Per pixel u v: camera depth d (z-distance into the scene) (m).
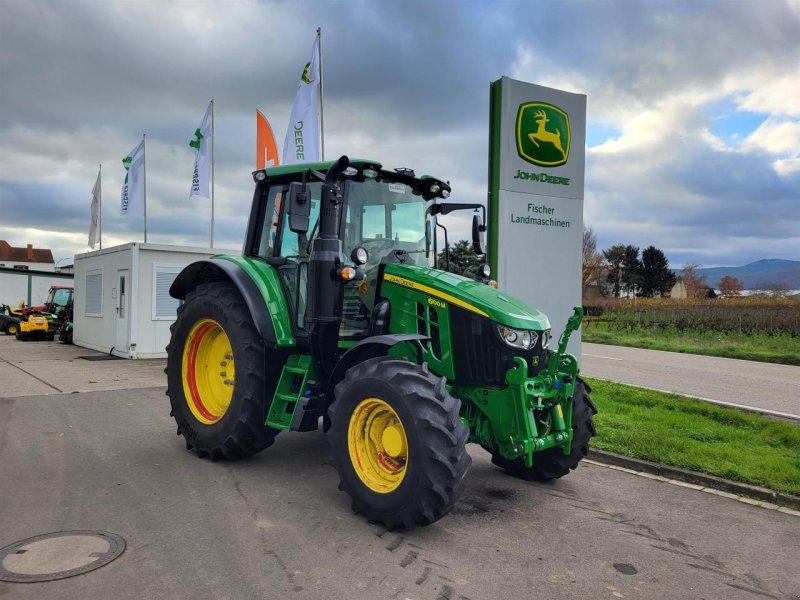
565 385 4.73
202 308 5.80
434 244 5.82
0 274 34.25
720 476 5.46
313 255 4.79
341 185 5.04
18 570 3.45
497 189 9.04
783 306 26.12
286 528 4.14
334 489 4.98
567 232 9.54
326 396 4.72
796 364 16.31
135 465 5.54
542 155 9.26
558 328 9.50
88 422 7.33
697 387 11.34
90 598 3.15
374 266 5.18
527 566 3.71
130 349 14.45
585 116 9.64
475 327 4.49
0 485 4.93
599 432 6.87
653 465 5.80
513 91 9.00
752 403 9.68
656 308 29.34
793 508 4.92
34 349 17.52
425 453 3.86
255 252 5.98
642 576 3.64
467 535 4.15
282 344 5.11
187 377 6.02
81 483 5.00
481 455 6.32
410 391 3.98
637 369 14.12
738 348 19.42
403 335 4.35
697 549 4.06
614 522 4.51
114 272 15.59
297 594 3.25
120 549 3.75
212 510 4.45
